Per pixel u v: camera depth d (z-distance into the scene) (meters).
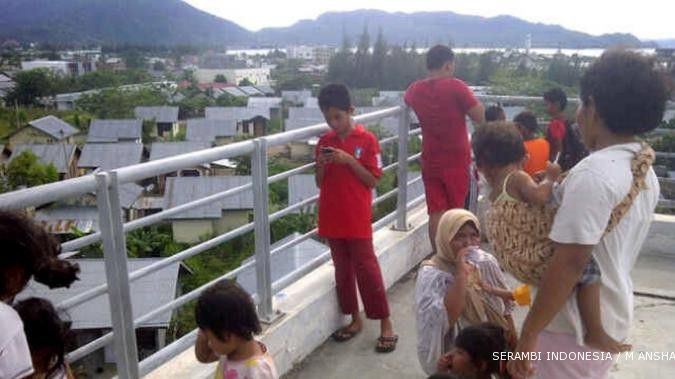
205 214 26.88
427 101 4.07
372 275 3.41
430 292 2.59
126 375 2.42
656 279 4.56
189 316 9.98
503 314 2.60
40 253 1.63
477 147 2.01
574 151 4.50
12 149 45.16
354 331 3.62
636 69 1.57
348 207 3.35
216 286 2.14
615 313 1.78
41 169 34.69
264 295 3.17
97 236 2.23
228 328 2.05
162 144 47.34
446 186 4.13
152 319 2.48
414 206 5.20
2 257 1.55
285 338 3.18
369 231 3.43
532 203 1.82
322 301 3.52
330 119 3.30
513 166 1.95
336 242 3.47
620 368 3.27
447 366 2.32
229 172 34.25
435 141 4.09
